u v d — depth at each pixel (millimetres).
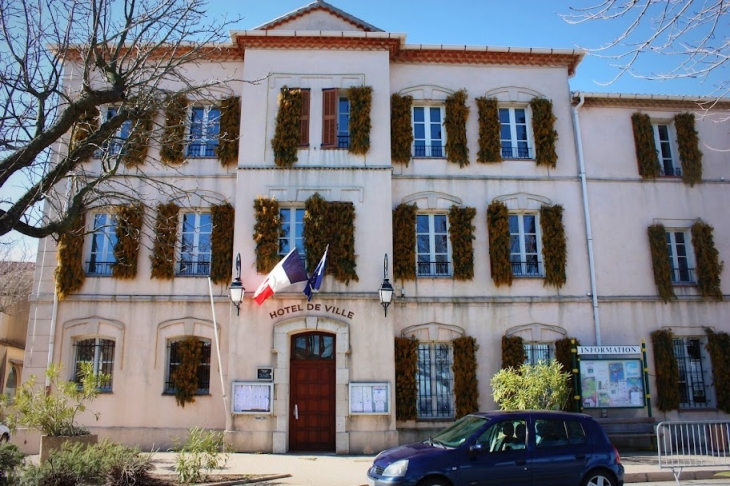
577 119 18797
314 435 16016
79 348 16688
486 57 18766
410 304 17062
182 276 16859
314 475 12250
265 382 15789
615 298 17781
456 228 17469
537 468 9562
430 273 17469
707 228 18438
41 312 16578
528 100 18844
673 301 17969
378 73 17844
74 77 16875
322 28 18484
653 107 19375
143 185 17281
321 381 16312
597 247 18141
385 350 16203
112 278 16781
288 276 15578
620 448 16344
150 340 16516
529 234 18156
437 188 17875
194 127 17750
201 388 16484
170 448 15867
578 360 16469
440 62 18750
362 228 16875
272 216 16625
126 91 10695
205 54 13109
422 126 18516
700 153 19172
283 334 16125
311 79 17719
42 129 9469
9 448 10344
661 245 18203
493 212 17656
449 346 17156
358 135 17250
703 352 17984
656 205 18672
